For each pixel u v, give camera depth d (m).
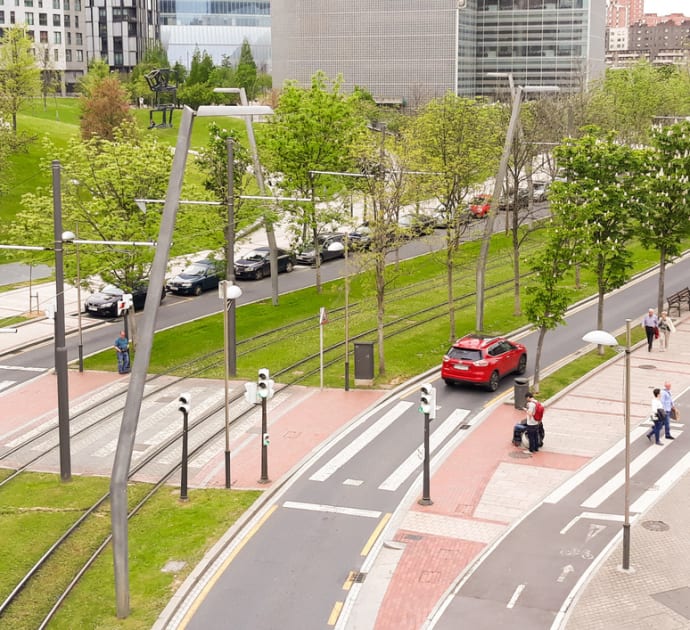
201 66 113.19
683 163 41.44
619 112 82.81
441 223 44.22
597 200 34.12
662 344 41.44
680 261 60.00
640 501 24.86
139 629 18.73
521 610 19.12
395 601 19.70
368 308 47.50
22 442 30.55
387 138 51.16
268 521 24.03
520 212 70.19
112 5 153.50
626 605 19.22
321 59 139.62
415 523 23.77
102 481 27.06
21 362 40.16
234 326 37.34
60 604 19.81
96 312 47.72
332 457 28.61
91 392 35.91
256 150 47.66
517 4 132.50
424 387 24.70
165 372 38.16
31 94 81.38
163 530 23.53
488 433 30.53
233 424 31.80
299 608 19.50
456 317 45.69
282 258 57.34
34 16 148.75
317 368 38.12
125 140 49.72
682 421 31.53
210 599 20.00
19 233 40.25
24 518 24.38
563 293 33.50
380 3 135.50
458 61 133.50
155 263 18.45
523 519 23.86
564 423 31.48
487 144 54.88
